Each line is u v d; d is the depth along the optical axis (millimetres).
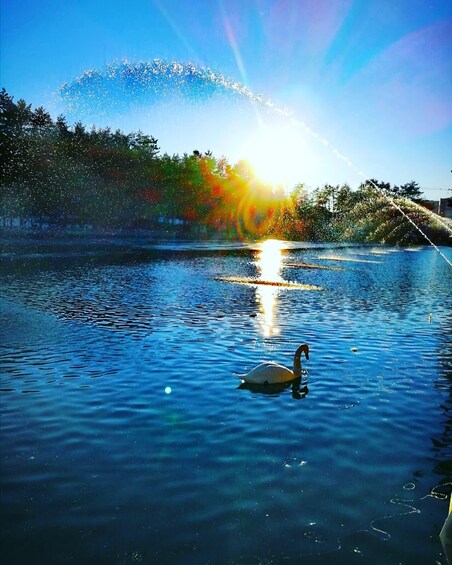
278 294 22156
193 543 4746
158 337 13078
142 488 5699
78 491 5605
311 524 5102
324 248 64375
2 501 5375
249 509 5332
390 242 76500
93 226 82250
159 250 53219
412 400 8891
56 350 11562
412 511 5395
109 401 8414
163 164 89812
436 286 26750
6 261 34844
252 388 9266
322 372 10398
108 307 17547
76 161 72875
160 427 7410
